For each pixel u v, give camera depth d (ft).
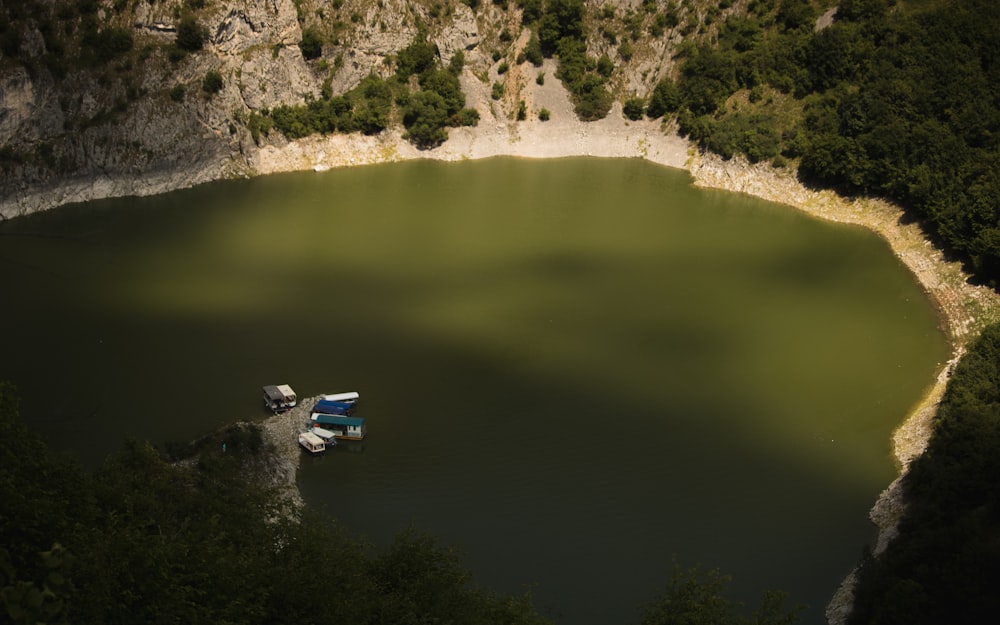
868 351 399.65
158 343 386.93
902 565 251.80
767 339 408.26
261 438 316.40
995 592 227.61
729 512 298.35
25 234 487.20
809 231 525.75
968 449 290.15
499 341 399.24
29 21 531.91
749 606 259.80
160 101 559.79
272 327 403.75
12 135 519.60
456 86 635.25
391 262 471.62
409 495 302.66
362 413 345.51
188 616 133.39
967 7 574.97
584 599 261.65
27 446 152.46
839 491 310.24
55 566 92.58
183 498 208.13
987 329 357.00
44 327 394.93
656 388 368.27
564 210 548.31
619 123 649.61
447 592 182.70
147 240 487.20
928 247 479.82
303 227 511.81
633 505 299.99
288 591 156.66
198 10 571.69
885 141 521.65
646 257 487.61
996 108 526.57
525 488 306.55
